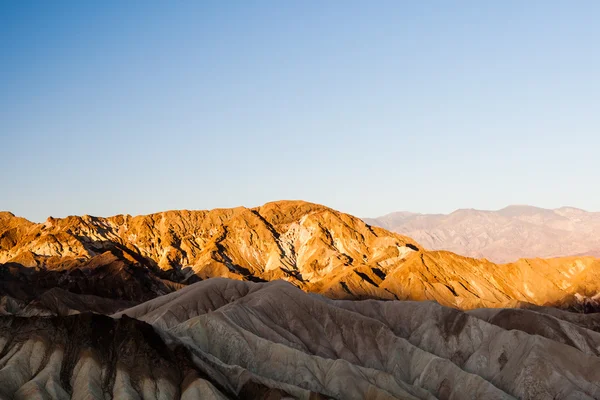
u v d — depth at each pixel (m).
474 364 138.75
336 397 110.62
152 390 100.88
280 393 103.75
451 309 156.62
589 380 122.06
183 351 110.62
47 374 100.00
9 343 106.12
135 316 164.50
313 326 144.00
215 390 101.38
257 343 123.25
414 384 128.88
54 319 108.62
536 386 122.19
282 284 155.25
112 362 104.69
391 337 140.75
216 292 167.00
